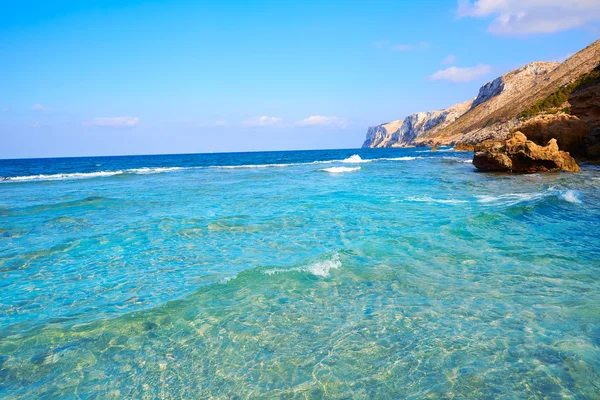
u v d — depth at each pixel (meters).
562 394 3.32
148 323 4.87
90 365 4.01
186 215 12.05
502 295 5.36
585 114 31.12
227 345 4.32
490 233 8.65
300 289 5.80
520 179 20.03
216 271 6.78
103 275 6.77
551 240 8.02
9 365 4.02
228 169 41.00
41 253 8.20
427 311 4.97
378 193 16.09
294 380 3.67
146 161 73.38
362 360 3.96
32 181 28.72
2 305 5.57
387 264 6.78
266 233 9.48
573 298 5.19
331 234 9.13
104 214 12.61
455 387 3.46
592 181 17.91
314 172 31.34
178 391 3.56
